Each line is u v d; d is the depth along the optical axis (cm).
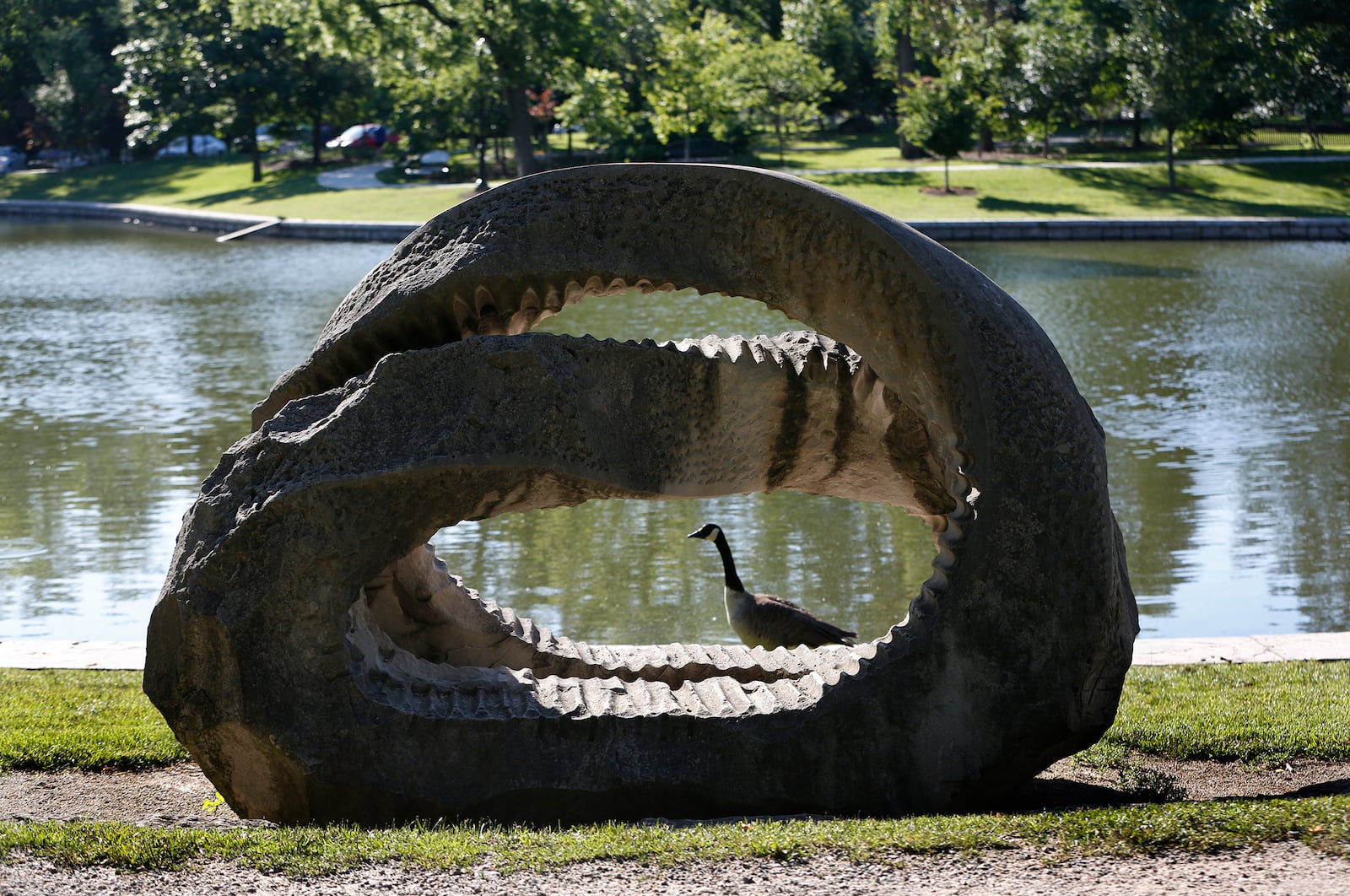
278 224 4769
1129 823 523
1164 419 1939
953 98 4803
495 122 5541
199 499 611
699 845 515
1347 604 1173
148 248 4591
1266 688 860
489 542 1435
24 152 8088
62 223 5744
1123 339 2583
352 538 598
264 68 6209
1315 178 4816
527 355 605
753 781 604
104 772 738
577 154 6056
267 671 596
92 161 7769
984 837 515
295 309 3194
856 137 6981
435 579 732
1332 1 4625
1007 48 5097
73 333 2895
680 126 5003
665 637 1121
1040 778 710
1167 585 1243
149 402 2156
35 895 481
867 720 605
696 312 3036
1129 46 4772
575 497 631
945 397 607
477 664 741
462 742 604
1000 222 4109
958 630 601
